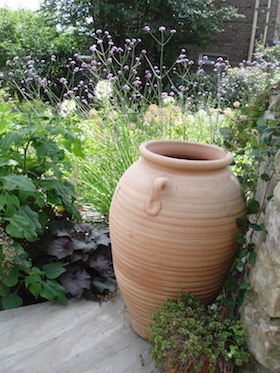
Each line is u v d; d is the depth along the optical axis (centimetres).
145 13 901
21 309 195
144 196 148
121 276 164
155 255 147
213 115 322
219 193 148
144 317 168
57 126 211
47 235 219
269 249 139
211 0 903
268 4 843
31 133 205
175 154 179
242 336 148
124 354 171
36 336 178
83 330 183
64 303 198
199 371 142
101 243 219
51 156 207
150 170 153
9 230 181
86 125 307
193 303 154
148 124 306
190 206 144
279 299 132
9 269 189
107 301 204
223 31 945
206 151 177
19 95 530
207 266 150
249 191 178
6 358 165
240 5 937
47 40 890
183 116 317
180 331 142
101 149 292
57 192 212
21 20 920
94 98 339
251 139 177
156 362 148
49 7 915
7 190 190
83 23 911
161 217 144
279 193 139
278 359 136
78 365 164
